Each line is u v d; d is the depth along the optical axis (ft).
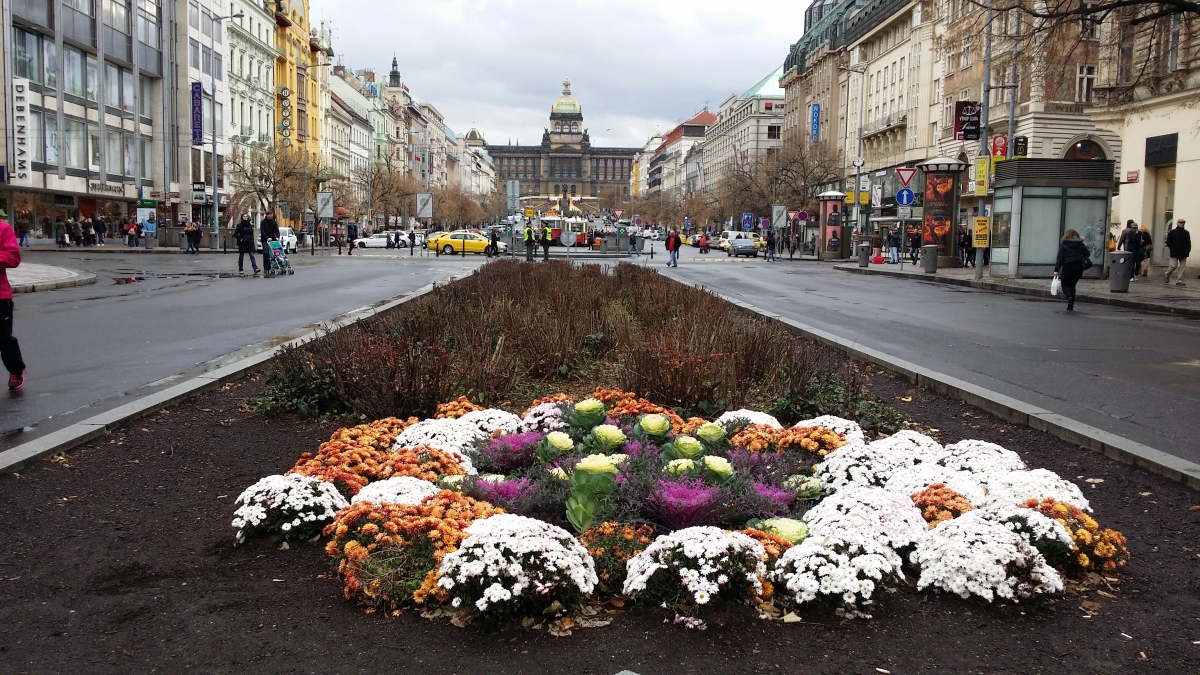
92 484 19.04
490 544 12.29
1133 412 28.19
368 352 25.96
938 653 11.98
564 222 249.96
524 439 18.37
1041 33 69.31
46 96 154.81
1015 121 164.86
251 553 15.23
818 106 301.43
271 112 274.98
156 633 12.34
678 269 137.59
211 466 20.54
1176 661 11.92
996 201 107.65
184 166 206.90
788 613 12.78
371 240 246.88
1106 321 58.29
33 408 27.02
